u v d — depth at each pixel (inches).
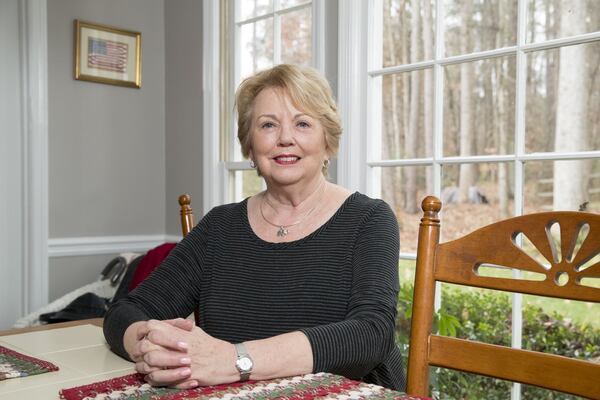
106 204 140.5
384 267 51.9
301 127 56.2
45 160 130.1
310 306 53.1
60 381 41.8
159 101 148.6
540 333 149.3
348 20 108.2
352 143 108.1
